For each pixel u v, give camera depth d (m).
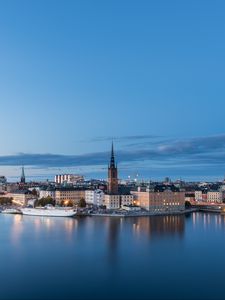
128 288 172.62
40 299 160.88
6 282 179.88
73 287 173.75
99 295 165.00
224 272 194.00
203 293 166.75
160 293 166.75
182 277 186.50
